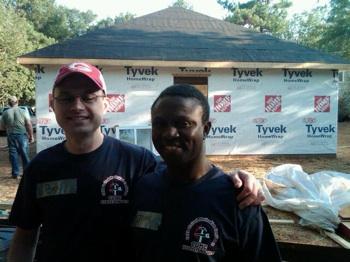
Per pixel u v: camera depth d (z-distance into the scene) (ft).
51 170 6.79
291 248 11.46
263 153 37.27
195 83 36.45
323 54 38.09
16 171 29.12
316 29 134.21
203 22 46.78
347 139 52.80
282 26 150.20
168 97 5.57
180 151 5.51
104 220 6.59
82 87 6.70
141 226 5.89
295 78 37.01
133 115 35.65
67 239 6.56
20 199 7.16
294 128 37.35
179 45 38.37
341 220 12.59
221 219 5.43
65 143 7.10
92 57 33.78
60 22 164.35
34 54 33.96
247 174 5.82
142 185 6.20
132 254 6.63
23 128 29.25
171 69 35.78
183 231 5.47
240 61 35.01
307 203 12.80
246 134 36.94
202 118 5.61
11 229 11.52
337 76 37.24
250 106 36.78
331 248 11.21
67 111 6.72
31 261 7.39
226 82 36.42
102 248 6.57
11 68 74.23
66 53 34.45
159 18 46.70
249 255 5.51
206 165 5.86
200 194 5.57
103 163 6.74
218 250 5.36
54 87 6.86
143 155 7.03
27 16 154.71
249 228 5.45
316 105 37.40
